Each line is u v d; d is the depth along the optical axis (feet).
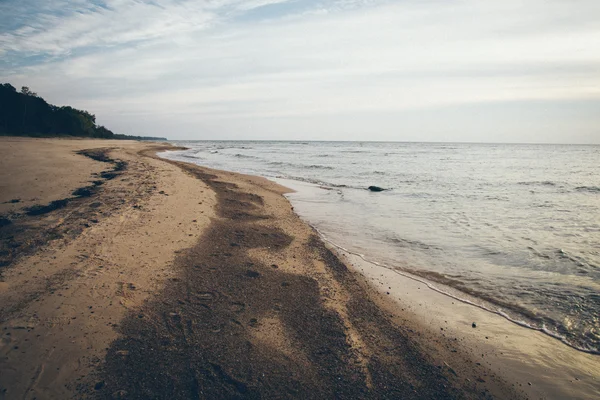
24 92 201.77
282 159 150.20
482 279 23.25
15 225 25.98
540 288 21.77
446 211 43.75
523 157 181.68
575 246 29.68
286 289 20.17
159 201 36.96
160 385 11.90
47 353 12.88
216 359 13.42
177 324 15.57
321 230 34.86
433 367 14.03
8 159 64.44
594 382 13.71
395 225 36.91
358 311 18.40
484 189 61.93
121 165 67.21
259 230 32.24
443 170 100.48
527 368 14.47
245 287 19.95
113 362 12.79
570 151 281.13
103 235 25.16
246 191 53.72
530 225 36.78
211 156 165.58
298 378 12.76
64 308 15.70
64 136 204.44
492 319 18.30
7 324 14.21
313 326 16.37
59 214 29.22
